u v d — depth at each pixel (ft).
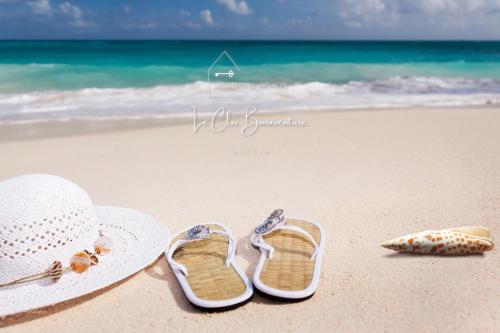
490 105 8.49
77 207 1.91
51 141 5.17
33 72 12.21
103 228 2.27
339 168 3.92
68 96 9.09
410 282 1.93
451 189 3.22
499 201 2.92
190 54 19.12
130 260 1.94
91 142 5.14
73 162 4.26
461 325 1.62
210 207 2.99
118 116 7.03
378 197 3.11
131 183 3.58
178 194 3.28
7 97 8.70
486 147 4.64
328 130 5.81
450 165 3.91
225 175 3.77
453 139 5.10
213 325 1.67
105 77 12.07
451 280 1.92
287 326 1.65
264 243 2.20
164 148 4.84
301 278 1.91
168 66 14.75
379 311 1.73
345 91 10.64
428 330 1.60
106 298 1.87
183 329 1.65
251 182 3.56
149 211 2.93
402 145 4.82
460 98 9.58
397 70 15.51
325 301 1.81
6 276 1.76
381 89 11.05
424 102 8.95
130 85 10.93
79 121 6.55
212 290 1.82
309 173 3.78
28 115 6.97
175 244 2.15
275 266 2.02
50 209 1.83
